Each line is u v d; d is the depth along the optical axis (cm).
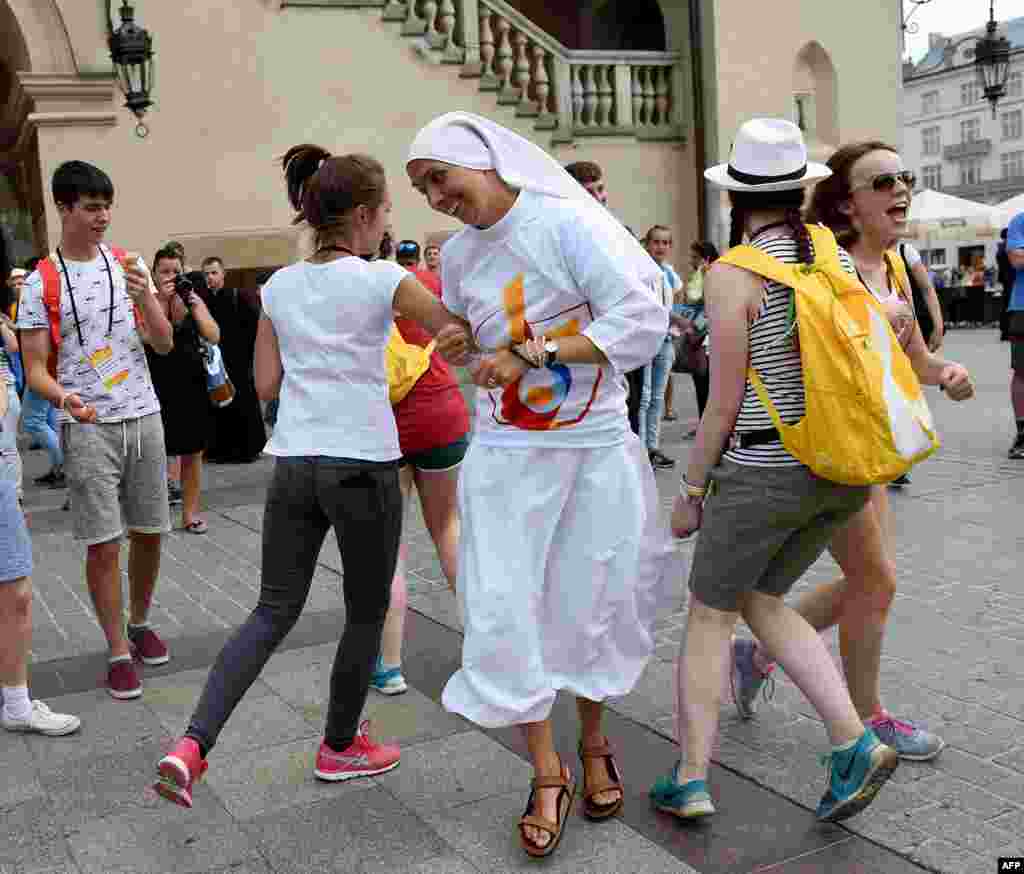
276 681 411
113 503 401
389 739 354
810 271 264
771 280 264
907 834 278
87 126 1066
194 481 684
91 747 360
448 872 273
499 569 277
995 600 464
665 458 820
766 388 268
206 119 1117
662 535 299
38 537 683
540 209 271
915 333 317
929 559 532
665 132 1377
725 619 288
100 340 397
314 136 1167
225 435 952
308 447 298
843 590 328
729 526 274
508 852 281
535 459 280
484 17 1245
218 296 929
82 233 393
